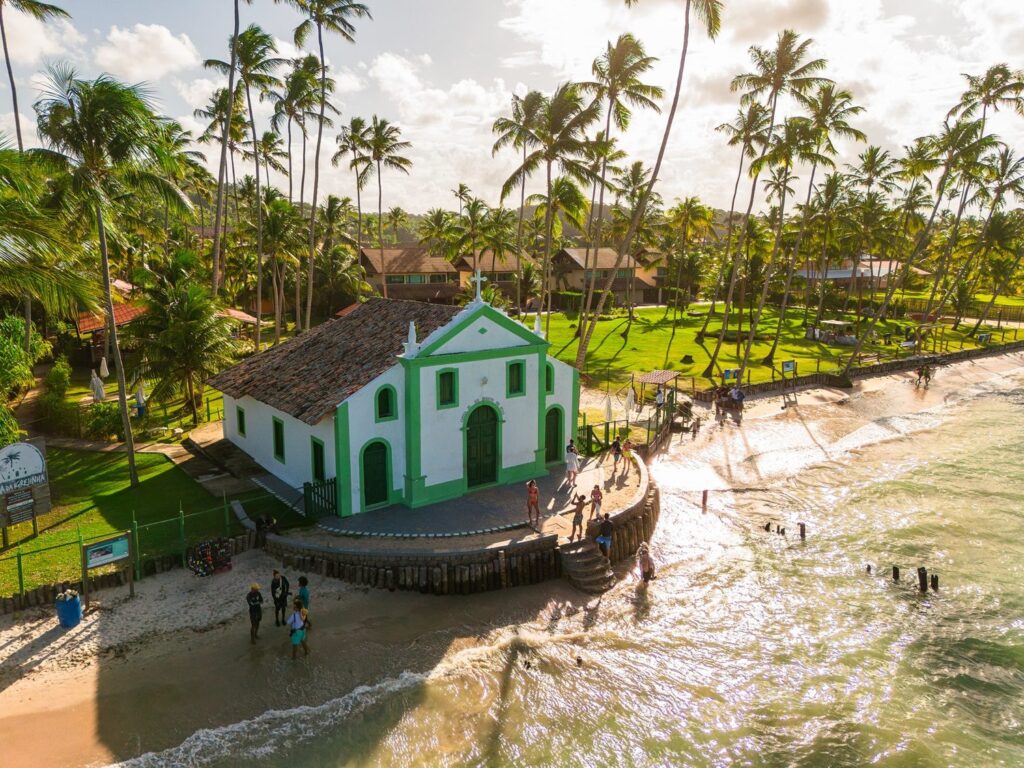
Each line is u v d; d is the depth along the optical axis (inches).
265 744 637.3
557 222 2260.1
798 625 895.1
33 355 1482.5
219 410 1653.5
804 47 1863.9
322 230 3053.6
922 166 2319.1
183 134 2508.6
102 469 1230.9
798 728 705.0
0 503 896.9
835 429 1771.7
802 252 3499.0
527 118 1808.6
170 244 2763.3
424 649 794.2
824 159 2071.9
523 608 893.2
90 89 973.2
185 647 762.8
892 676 795.4
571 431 1280.8
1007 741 695.1
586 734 681.6
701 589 975.0
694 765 649.6
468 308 1083.9
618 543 1031.6
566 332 2950.3
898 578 1017.5
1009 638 871.7
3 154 716.0
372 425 1024.9
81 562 850.8
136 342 1523.1
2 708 656.4
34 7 1434.5
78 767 597.3
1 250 679.7
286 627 810.2
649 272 4463.6
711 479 1400.1
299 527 987.9
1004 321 3850.9
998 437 1733.5
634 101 1726.1
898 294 4143.7
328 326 1360.7
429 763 629.9
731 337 2906.0
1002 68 2210.9
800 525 1155.3
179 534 964.0
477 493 1124.5
